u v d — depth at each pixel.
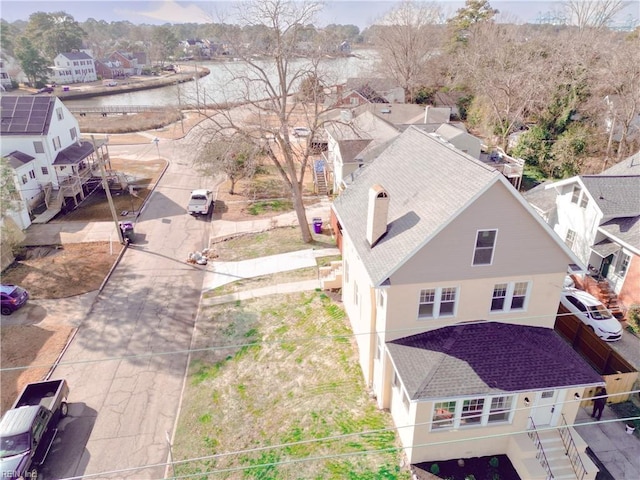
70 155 38.41
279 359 18.95
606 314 20.38
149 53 150.88
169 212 35.66
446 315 14.90
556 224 27.25
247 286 24.62
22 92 94.56
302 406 16.45
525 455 13.47
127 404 17.22
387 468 13.90
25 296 23.30
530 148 43.56
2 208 26.61
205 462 14.78
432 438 13.66
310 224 32.59
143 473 14.51
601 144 40.06
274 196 38.97
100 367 19.05
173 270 26.89
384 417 15.66
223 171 37.47
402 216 15.59
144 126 66.31
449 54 72.88
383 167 20.45
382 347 15.09
